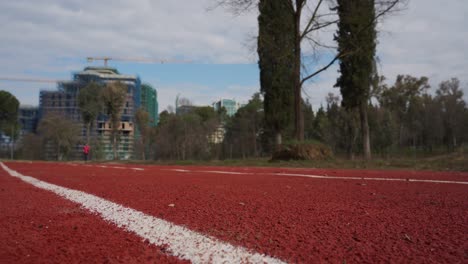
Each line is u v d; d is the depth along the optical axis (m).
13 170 10.30
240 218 2.40
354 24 16.44
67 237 1.89
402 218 2.44
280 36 17.38
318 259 1.50
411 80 47.25
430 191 4.10
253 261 1.46
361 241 1.80
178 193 3.87
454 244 1.75
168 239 1.81
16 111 72.31
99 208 2.80
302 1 15.57
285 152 14.80
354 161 13.01
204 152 50.06
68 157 63.00
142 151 55.41
